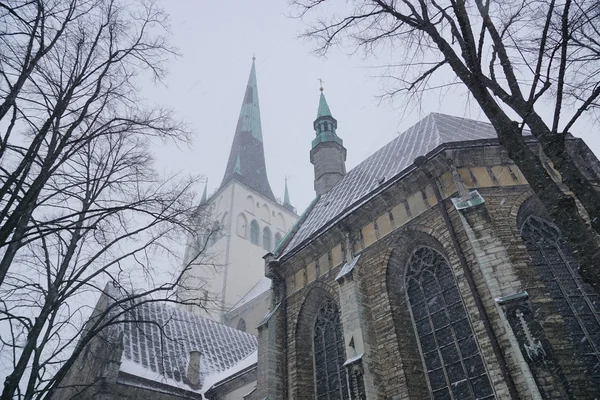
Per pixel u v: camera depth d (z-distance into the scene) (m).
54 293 12.36
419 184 18.61
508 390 12.62
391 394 15.33
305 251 22.70
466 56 9.65
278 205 73.56
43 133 10.95
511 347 12.94
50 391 11.70
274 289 23.44
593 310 13.73
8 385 10.19
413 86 11.39
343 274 18.73
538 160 8.07
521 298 12.62
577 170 7.71
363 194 23.59
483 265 13.96
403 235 18.20
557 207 7.38
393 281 17.98
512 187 16.62
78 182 13.17
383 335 16.73
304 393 19.19
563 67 8.02
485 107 9.01
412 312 16.97
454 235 16.03
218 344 35.47
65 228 11.27
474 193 16.03
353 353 16.47
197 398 27.03
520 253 14.37
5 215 9.75
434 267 16.97
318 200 32.50
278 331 21.61
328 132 38.38
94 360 26.05
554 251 15.20
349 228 20.80
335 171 35.12
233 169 76.81
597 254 6.77
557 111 8.02
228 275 54.38
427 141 23.48
